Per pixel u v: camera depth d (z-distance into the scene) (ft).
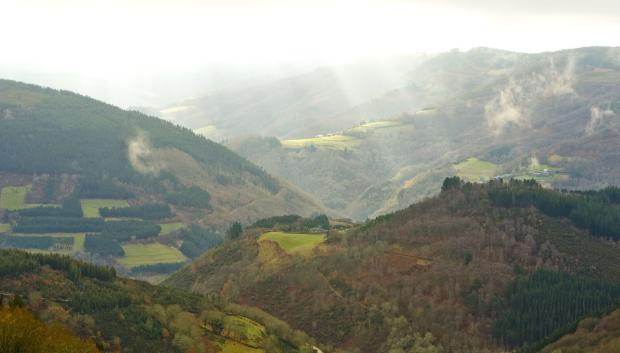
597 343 612.29
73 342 504.02
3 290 631.15
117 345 618.44
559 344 633.20
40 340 479.82
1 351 452.76
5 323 468.34
